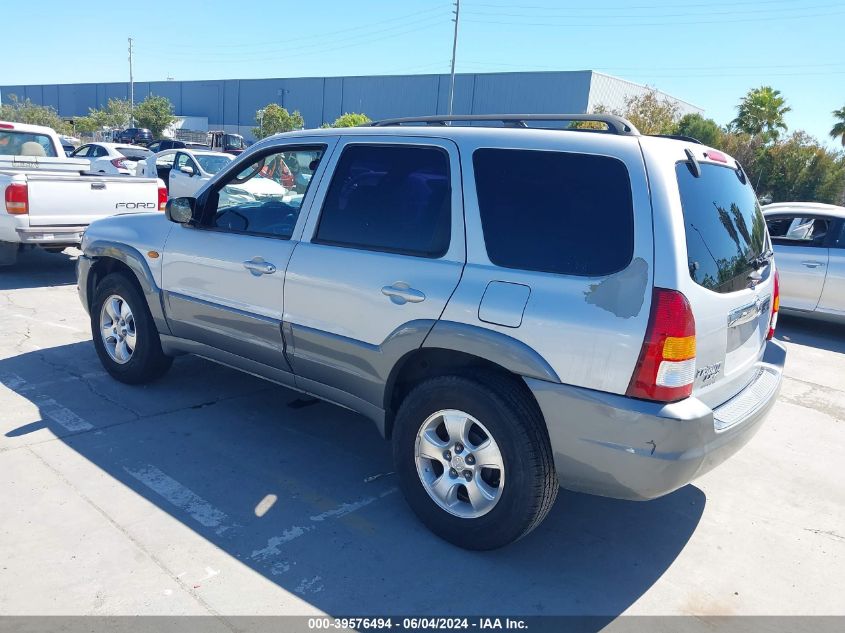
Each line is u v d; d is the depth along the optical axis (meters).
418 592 2.94
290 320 3.82
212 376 5.41
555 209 2.99
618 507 3.84
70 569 2.94
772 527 3.72
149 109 57.22
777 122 42.25
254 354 4.15
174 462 3.97
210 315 4.30
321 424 4.65
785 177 32.22
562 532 3.53
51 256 10.49
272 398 5.04
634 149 2.88
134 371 4.96
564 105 50.38
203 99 76.81
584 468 2.88
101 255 4.96
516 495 3.01
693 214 2.93
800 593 3.13
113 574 2.93
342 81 63.72
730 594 3.10
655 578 3.18
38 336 6.22
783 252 8.51
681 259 2.72
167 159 15.05
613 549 3.40
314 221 3.79
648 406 2.69
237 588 2.89
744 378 3.41
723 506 3.93
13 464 3.81
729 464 4.52
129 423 4.45
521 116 3.46
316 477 3.91
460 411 3.14
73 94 89.12
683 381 2.72
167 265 4.53
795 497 4.09
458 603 2.89
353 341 3.54
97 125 56.47
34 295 7.87
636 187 2.82
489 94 53.97
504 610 2.87
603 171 2.92
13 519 3.28
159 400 4.87
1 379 5.09
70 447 4.06
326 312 3.64
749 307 3.25
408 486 3.40
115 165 18.05
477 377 3.08
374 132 3.69
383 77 60.47
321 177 3.82
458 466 3.22
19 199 7.79
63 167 9.71
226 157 14.97
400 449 3.40
